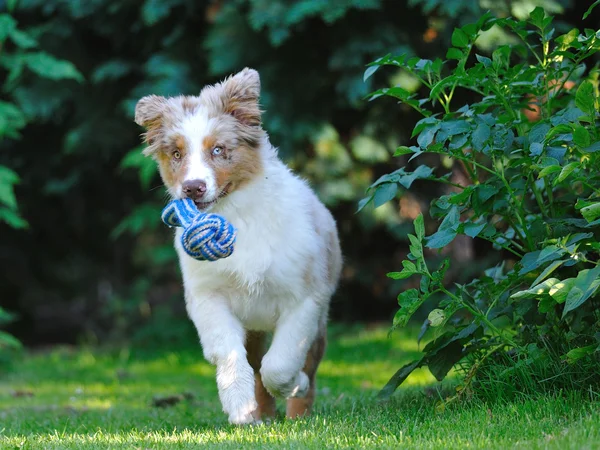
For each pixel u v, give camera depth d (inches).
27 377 621.3
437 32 615.2
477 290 331.9
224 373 302.2
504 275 364.5
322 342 348.8
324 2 577.6
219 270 313.4
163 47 695.1
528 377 296.0
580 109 287.1
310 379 340.5
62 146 753.0
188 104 318.3
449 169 637.3
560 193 366.3
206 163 303.1
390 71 607.8
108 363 675.4
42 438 295.6
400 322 296.7
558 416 267.6
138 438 286.5
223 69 628.7
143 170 633.0
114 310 782.5
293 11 579.8
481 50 561.3
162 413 394.6
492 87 309.0
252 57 634.2
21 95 690.2
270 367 309.0
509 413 277.3
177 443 269.1
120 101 711.7
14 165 753.6
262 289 316.2
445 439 253.0
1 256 840.3
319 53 641.6
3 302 866.8
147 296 860.0
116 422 361.4
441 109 634.8
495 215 354.9
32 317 886.4
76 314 922.7
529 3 562.6
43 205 805.9
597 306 308.3
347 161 637.3
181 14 680.4
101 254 865.5
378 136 642.8
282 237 314.3
